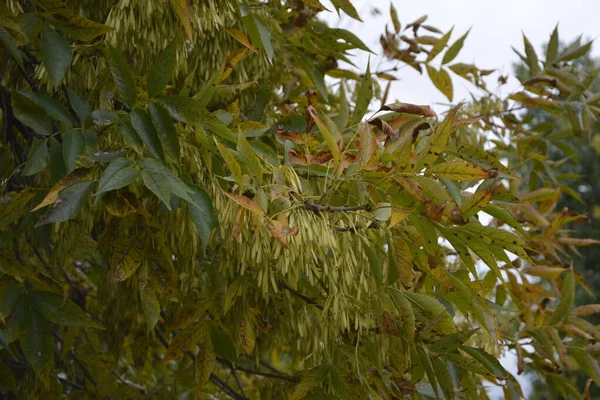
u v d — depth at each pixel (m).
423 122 2.24
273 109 3.52
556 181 3.99
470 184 2.61
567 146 4.14
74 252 3.38
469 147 2.47
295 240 2.17
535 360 3.48
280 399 2.88
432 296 2.50
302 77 3.45
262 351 3.09
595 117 3.92
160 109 2.10
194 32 2.71
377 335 2.47
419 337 2.33
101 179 1.92
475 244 2.27
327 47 3.43
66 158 2.05
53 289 2.23
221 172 2.34
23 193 2.15
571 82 3.88
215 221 2.21
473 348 2.48
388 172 2.18
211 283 2.72
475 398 2.53
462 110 3.74
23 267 2.19
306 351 2.56
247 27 2.73
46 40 2.23
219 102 3.18
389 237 2.30
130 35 2.65
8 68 2.99
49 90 2.65
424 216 2.22
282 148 2.77
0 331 2.16
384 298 2.29
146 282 2.32
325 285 2.48
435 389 2.36
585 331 3.41
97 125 2.21
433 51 3.54
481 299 2.40
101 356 3.70
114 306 3.36
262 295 2.54
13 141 3.01
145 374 4.07
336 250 2.25
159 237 2.33
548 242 3.63
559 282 3.73
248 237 2.21
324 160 2.44
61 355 3.31
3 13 2.14
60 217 1.96
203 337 2.58
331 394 2.44
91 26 2.26
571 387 3.43
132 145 2.07
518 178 2.44
